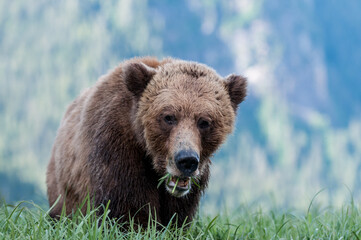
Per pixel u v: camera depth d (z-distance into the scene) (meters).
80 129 7.61
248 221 8.96
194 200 7.60
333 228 7.34
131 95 7.29
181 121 6.87
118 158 7.16
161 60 7.99
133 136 7.20
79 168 7.51
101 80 7.85
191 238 6.96
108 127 7.24
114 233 6.79
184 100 6.92
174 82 7.09
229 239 7.50
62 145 8.13
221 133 7.14
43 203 9.95
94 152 7.28
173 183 6.98
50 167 8.84
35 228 6.55
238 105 7.68
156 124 6.97
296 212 9.98
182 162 6.61
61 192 8.06
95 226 6.30
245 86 7.59
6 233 6.50
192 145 6.66
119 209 7.15
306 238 7.28
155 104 7.00
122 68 7.31
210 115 6.96
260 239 7.57
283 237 7.54
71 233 6.49
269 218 9.30
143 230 7.13
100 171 7.20
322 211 9.96
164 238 6.71
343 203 8.88
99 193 7.20
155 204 7.34
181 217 7.57
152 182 7.33
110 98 7.39
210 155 7.23
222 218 9.23
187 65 7.38
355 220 8.00
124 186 7.15
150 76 7.22
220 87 7.30
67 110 8.78
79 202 7.58
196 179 7.31
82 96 8.38
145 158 7.25
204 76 7.28
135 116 7.15
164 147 6.97
